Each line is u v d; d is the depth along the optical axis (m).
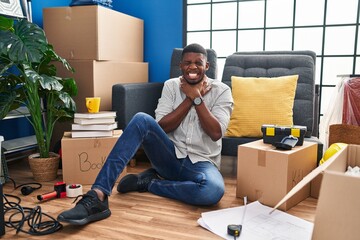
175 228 1.38
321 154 1.84
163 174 1.83
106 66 2.55
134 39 2.99
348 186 0.71
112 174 1.47
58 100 2.19
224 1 3.00
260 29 2.94
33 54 1.84
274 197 1.59
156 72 3.19
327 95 2.82
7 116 2.15
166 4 3.09
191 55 1.74
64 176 1.91
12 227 1.38
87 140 1.91
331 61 2.78
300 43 2.85
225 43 3.06
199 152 1.77
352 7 2.66
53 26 2.54
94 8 2.42
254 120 2.04
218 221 1.39
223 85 1.84
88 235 1.32
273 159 1.58
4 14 2.14
